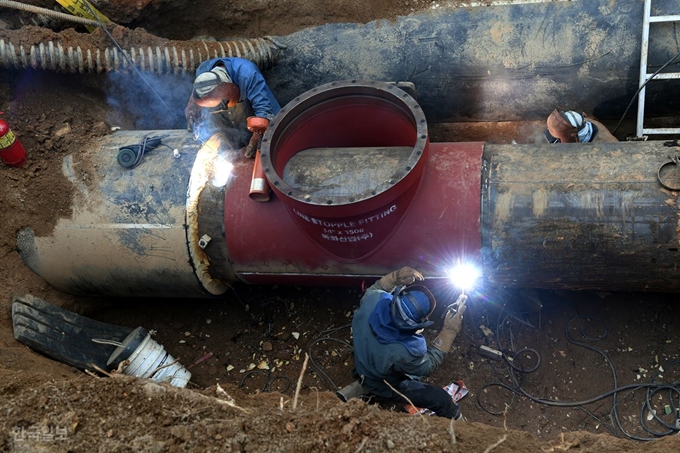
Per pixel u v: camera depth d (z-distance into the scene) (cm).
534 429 454
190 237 459
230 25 590
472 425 346
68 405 319
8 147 471
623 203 401
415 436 310
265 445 303
